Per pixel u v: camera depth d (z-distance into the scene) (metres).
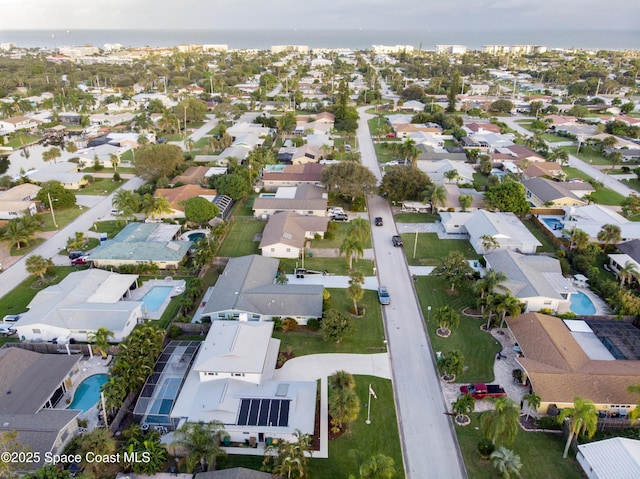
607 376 53.81
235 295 69.50
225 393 51.84
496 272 74.75
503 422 43.44
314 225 95.81
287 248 86.81
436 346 64.06
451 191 112.25
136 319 67.62
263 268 78.56
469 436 50.03
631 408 51.94
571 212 99.69
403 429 50.72
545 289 71.88
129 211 98.12
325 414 52.31
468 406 50.34
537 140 157.12
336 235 97.06
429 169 135.00
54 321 64.06
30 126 189.25
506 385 57.06
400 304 73.56
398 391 56.12
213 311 67.25
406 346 64.00
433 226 101.56
